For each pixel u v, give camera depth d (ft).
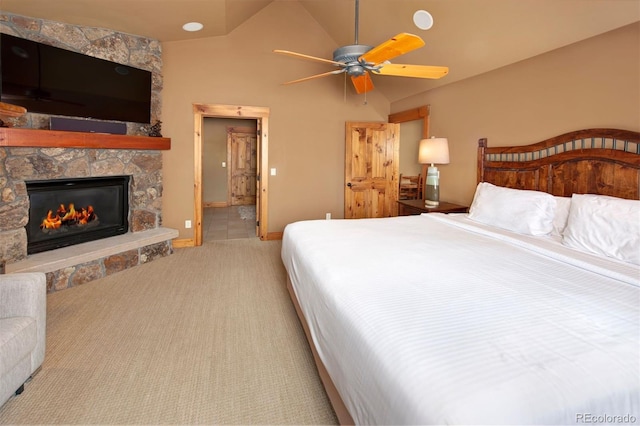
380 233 9.16
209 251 15.29
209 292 10.67
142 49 13.74
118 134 12.50
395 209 18.88
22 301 6.06
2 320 5.83
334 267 6.35
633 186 7.92
